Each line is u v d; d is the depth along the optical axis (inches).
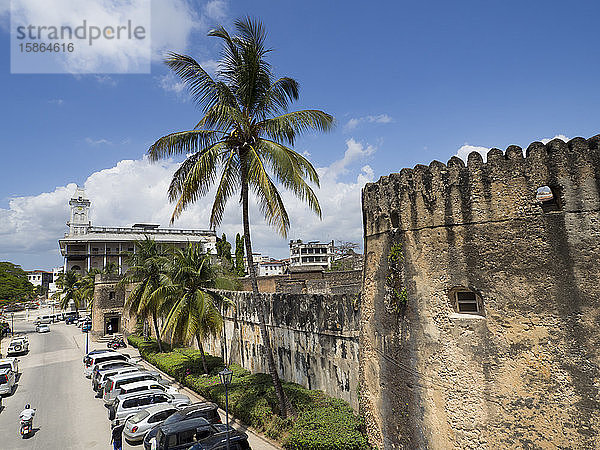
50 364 1374.3
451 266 407.2
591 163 347.6
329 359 676.1
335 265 2436.0
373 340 502.6
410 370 435.8
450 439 389.4
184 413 607.2
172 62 582.2
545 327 350.3
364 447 495.2
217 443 501.7
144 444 590.9
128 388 768.9
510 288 370.0
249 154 621.9
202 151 622.2
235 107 610.9
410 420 433.1
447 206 415.2
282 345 820.0
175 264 988.6
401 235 457.1
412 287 438.9
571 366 335.6
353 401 610.9
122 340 1732.3
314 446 501.4
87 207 4062.5
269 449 565.0
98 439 664.4
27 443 656.4
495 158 389.7
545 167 365.4
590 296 334.3
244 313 984.9
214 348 1169.4
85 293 2573.8
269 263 4579.2
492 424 365.4
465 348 389.4
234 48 604.7
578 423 327.9
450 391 394.6
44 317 2839.6
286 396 641.6
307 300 738.8
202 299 917.2
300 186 588.4
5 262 3567.9
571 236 347.9
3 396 968.9
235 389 773.3
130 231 3316.9
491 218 386.6
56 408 858.8
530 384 351.6
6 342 1876.2
